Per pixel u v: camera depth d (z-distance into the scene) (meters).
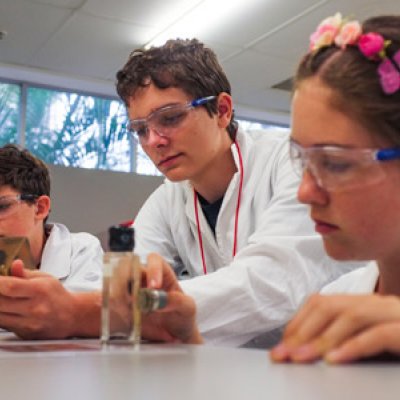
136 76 1.31
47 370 0.50
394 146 0.63
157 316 0.84
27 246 0.97
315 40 0.75
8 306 0.91
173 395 0.37
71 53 4.37
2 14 3.73
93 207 3.01
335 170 0.64
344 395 0.35
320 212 0.67
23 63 4.58
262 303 1.11
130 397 0.36
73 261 1.76
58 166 2.95
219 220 1.48
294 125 0.68
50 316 0.91
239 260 1.18
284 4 3.61
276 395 0.35
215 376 0.44
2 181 1.70
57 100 5.11
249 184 1.47
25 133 4.95
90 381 0.43
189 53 1.35
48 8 3.67
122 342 0.73
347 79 0.64
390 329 0.47
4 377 0.46
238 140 1.51
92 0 3.56
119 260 0.72
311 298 0.54
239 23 3.87
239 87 5.05
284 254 1.15
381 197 0.64
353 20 0.73
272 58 4.41
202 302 1.07
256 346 1.17
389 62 0.65
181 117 1.30
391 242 0.66
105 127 5.27
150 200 1.75
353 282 1.01
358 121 0.63
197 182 1.49
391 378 0.40
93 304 0.94
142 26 3.92
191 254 1.59
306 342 0.50
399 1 1.02
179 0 3.58
